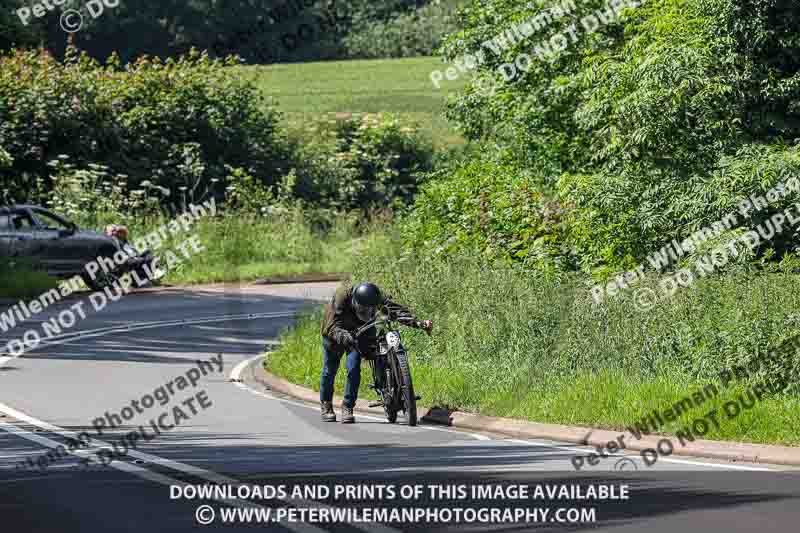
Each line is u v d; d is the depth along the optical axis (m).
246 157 170.75
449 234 88.88
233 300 116.00
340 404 57.34
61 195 144.12
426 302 64.94
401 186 184.00
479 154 115.00
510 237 84.25
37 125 151.50
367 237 95.38
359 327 51.81
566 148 105.25
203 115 167.75
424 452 43.50
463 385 54.12
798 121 80.62
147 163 159.62
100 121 158.00
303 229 146.12
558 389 52.44
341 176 178.38
